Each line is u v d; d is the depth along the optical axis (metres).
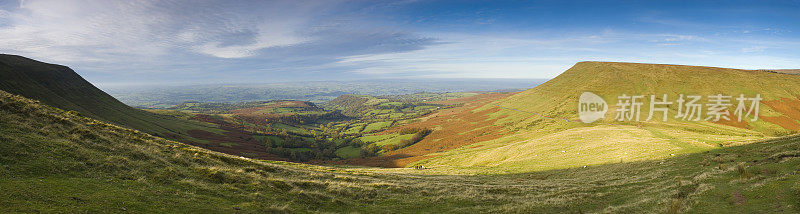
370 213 22.34
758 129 138.25
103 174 20.75
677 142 55.97
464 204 25.31
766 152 31.83
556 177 45.78
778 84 188.62
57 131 27.12
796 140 34.75
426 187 32.00
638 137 71.69
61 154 22.03
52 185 16.95
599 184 33.28
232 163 32.62
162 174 23.30
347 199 25.41
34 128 25.81
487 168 63.72
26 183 16.31
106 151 25.81
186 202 18.67
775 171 22.83
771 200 16.91
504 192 30.92
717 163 32.50
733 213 16.42
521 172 54.88
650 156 48.78
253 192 23.12
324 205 23.28
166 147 33.22
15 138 21.92
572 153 66.69
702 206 18.14
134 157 26.14
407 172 60.72
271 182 26.34
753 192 18.62
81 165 21.17
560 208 22.36
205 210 17.81
